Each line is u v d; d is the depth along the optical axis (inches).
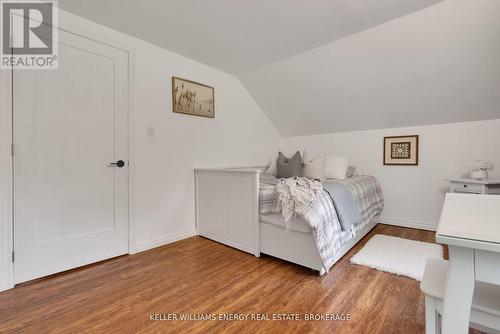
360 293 62.9
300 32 88.0
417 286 65.7
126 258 87.0
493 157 100.3
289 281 69.6
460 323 25.0
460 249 24.8
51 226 74.1
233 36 90.8
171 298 61.9
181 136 106.6
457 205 35.9
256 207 86.8
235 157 133.0
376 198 114.3
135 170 91.5
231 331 50.0
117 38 86.7
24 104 68.9
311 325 51.4
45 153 72.7
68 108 76.7
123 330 50.6
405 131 120.4
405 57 91.0
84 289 66.4
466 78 90.4
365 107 119.6
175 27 84.7
